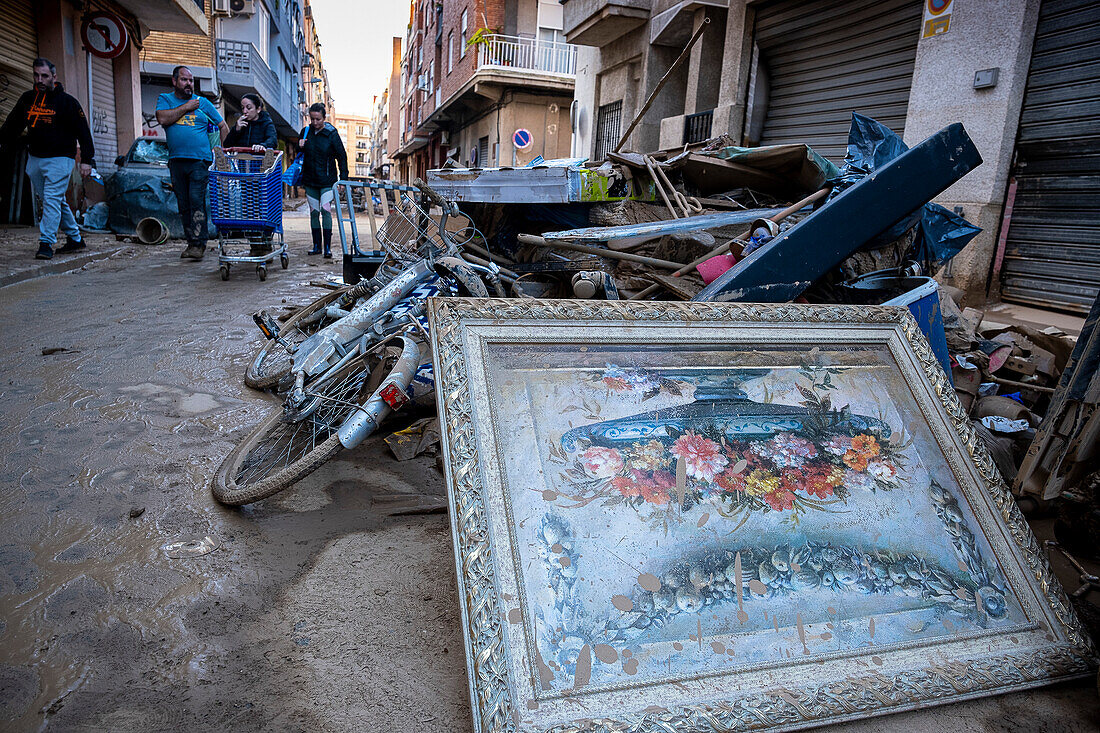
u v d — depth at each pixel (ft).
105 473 9.00
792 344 7.39
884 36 26.13
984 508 6.69
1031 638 5.95
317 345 9.91
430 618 6.43
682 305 7.22
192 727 4.97
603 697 4.75
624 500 5.80
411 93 158.10
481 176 16.22
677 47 44.14
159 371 13.51
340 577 7.05
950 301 12.73
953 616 5.90
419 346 10.82
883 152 13.46
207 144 29.01
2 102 37.24
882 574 6.00
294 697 5.34
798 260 9.99
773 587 5.66
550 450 5.92
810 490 6.34
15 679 5.31
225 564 7.14
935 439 7.12
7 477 8.70
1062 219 20.01
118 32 46.03
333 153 31.81
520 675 4.72
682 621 5.29
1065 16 19.49
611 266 14.29
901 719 5.41
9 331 15.81
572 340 6.68
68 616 6.10
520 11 78.74
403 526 8.26
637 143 44.80
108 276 24.44
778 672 5.17
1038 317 19.81
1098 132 18.81
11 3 37.86
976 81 21.48
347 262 17.84
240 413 11.53
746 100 34.24
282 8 129.80
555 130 80.89
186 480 8.98
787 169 14.47
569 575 5.28
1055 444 7.43
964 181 22.25
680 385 6.72
